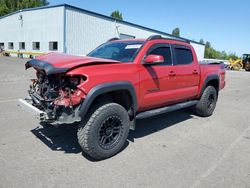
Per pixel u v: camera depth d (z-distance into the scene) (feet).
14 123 17.81
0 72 48.57
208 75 21.27
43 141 14.88
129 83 13.39
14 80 39.55
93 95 11.68
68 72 11.46
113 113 12.68
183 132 17.85
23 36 104.83
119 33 99.91
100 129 12.38
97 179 10.99
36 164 12.09
